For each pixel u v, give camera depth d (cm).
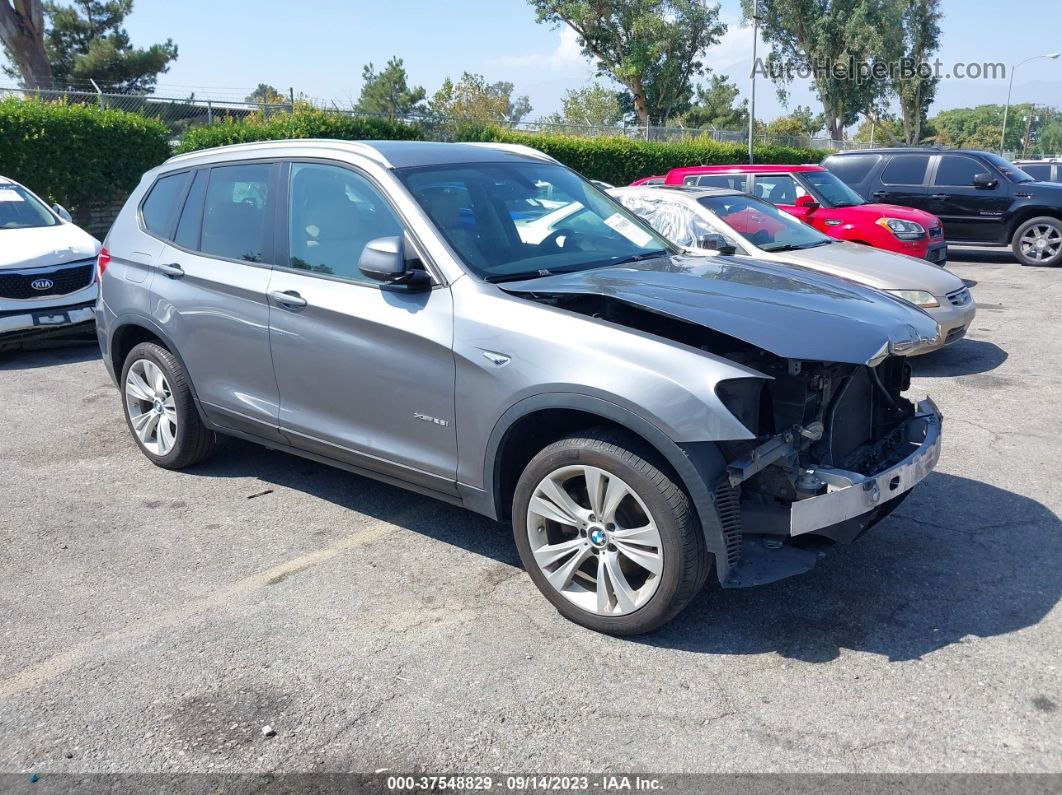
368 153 432
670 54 4391
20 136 1384
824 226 1073
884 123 5112
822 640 347
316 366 431
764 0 4809
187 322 495
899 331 346
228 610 382
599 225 464
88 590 402
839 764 277
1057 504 475
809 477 331
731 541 324
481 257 397
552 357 346
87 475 545
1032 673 321
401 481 420
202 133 1677
